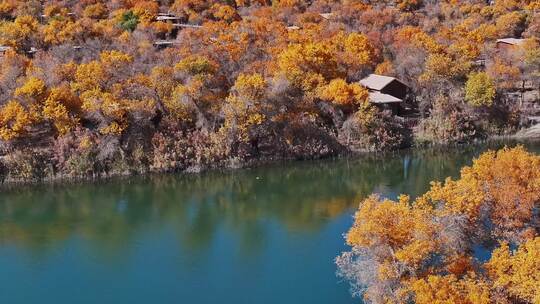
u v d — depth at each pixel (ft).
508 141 253.85
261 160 233.35
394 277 103.19
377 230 105.19
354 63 285.64
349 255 116.98
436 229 106.63
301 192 204.74
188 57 256.11
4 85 231.09
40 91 215.72
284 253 152.15
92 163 215.92
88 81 234.17
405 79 288.30
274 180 217.77
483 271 102.42
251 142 235.40
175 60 269.03
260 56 285.23
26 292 134.62
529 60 283.59
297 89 248.73
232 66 269.23
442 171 220.02
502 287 95.96
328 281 135.74
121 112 219.61
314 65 265.13
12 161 210.59
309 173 224.33
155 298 130.93
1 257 152.66
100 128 219.00
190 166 224.94
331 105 249.96
